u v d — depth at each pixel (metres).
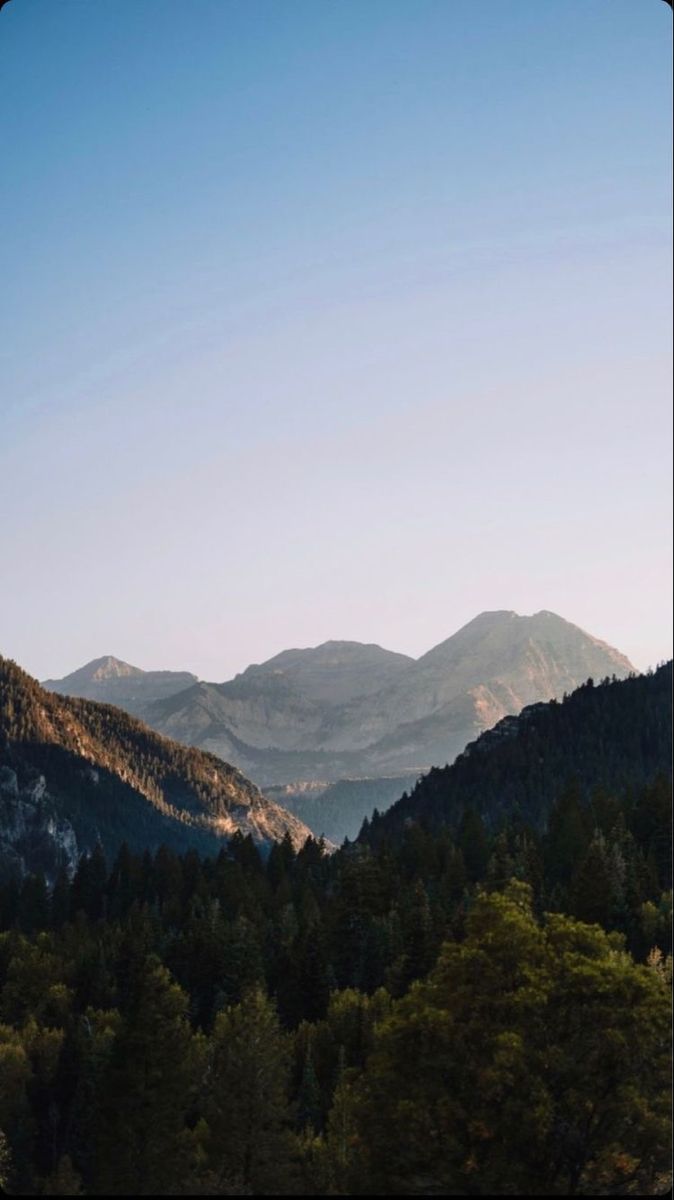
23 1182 91.50
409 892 168.00
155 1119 75.88
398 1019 58.50
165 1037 79.12
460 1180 53.69
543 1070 55.03
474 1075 55.53
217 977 147.75
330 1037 111.25
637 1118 54.47
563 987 56.81
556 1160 54.75
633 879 157.75
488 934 59.53
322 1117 97.19
